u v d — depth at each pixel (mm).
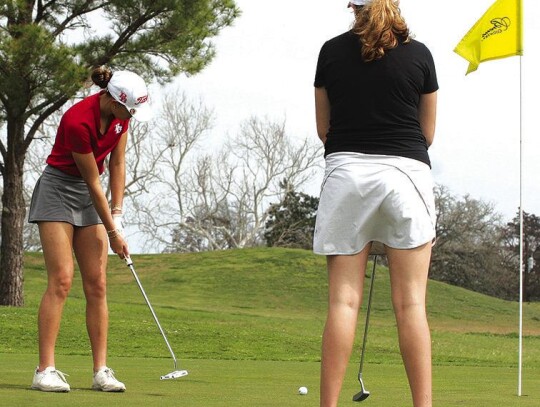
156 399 5012
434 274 63625
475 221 63500
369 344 16188
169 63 20375
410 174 3750
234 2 19922
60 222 5680
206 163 55281
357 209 3754
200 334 16750
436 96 3936
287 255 40562
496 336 24922
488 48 7453
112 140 5676
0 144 20781
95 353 5641
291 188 56812
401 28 3854
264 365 8852
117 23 20000
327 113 3990
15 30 17781
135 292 33969
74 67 18000
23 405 4562
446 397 5539
